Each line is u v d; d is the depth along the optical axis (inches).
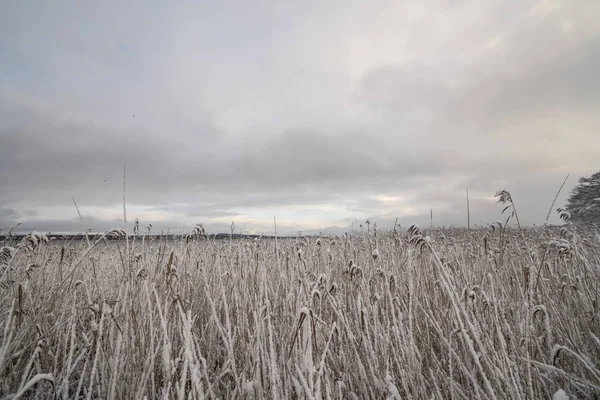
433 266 134.3
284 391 91.2
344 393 100.4
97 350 88.3
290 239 228.7
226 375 111.2
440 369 103.1
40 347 97.4
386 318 116.7
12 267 122.5
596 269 151.5
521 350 95.7
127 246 117.4
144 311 114.3
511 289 143.1
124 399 95.9
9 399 77.9
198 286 156.4
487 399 83.0
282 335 110.7
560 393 59.8
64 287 136.6
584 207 530.6
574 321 112.8
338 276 173.9
